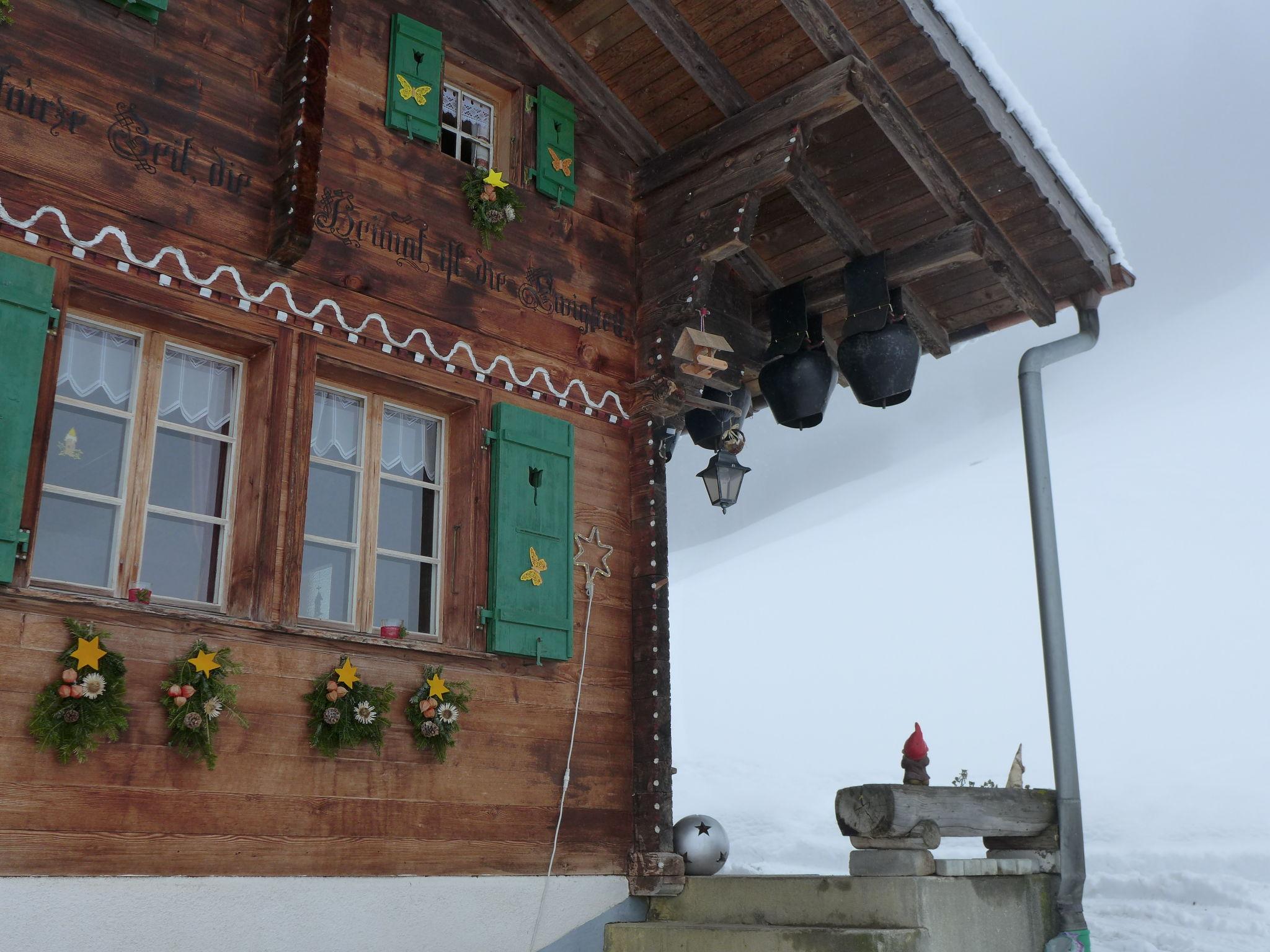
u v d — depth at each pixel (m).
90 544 5.12
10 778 4.49
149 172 5.41
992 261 7.22
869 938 5.43
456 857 5.80
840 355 7.41
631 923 6.27
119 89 5.38
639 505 7.12
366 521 6.10
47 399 4.90
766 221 8.00
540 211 7.11
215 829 5.00
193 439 5.56
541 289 6.97
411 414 6.48
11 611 4.62
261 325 5.68
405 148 6.49
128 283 5.25
